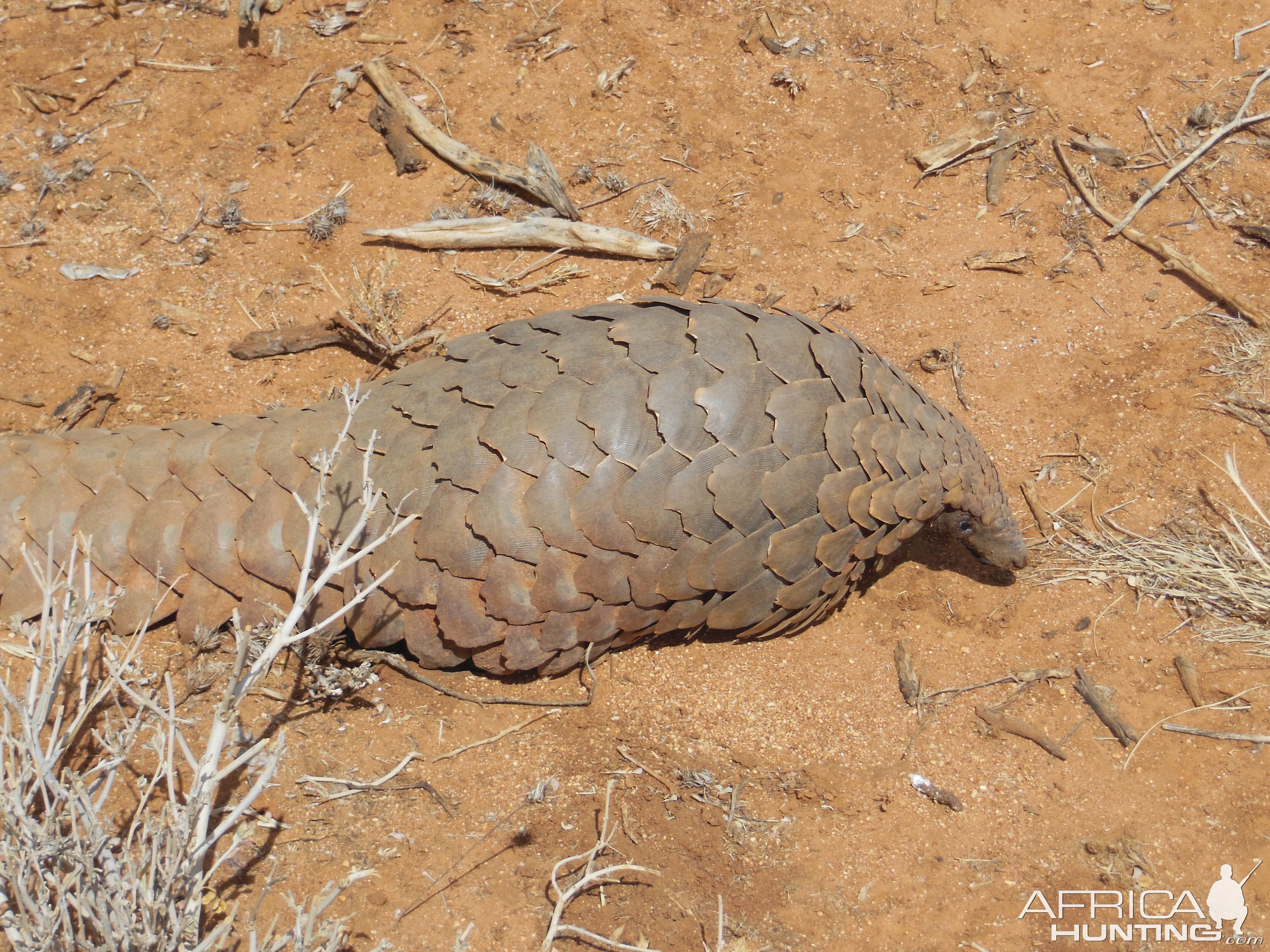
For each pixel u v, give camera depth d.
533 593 2.75
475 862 2.74
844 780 2.79
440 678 2.81
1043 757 2.81
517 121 3.09
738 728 2.81
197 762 2.68
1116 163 3.08
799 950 2.74
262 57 3.11
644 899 2.74
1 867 2.62
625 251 3.02
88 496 2.80
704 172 3.07
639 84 3.11
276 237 3.02
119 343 2.96
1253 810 2.79
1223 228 3.04
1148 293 3.01
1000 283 3.02
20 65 3.08
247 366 2.96
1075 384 2.96
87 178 3.03
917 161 3.08
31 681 2.68
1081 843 2.78
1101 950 2.74
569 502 2.75
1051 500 2.92
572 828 2.76
